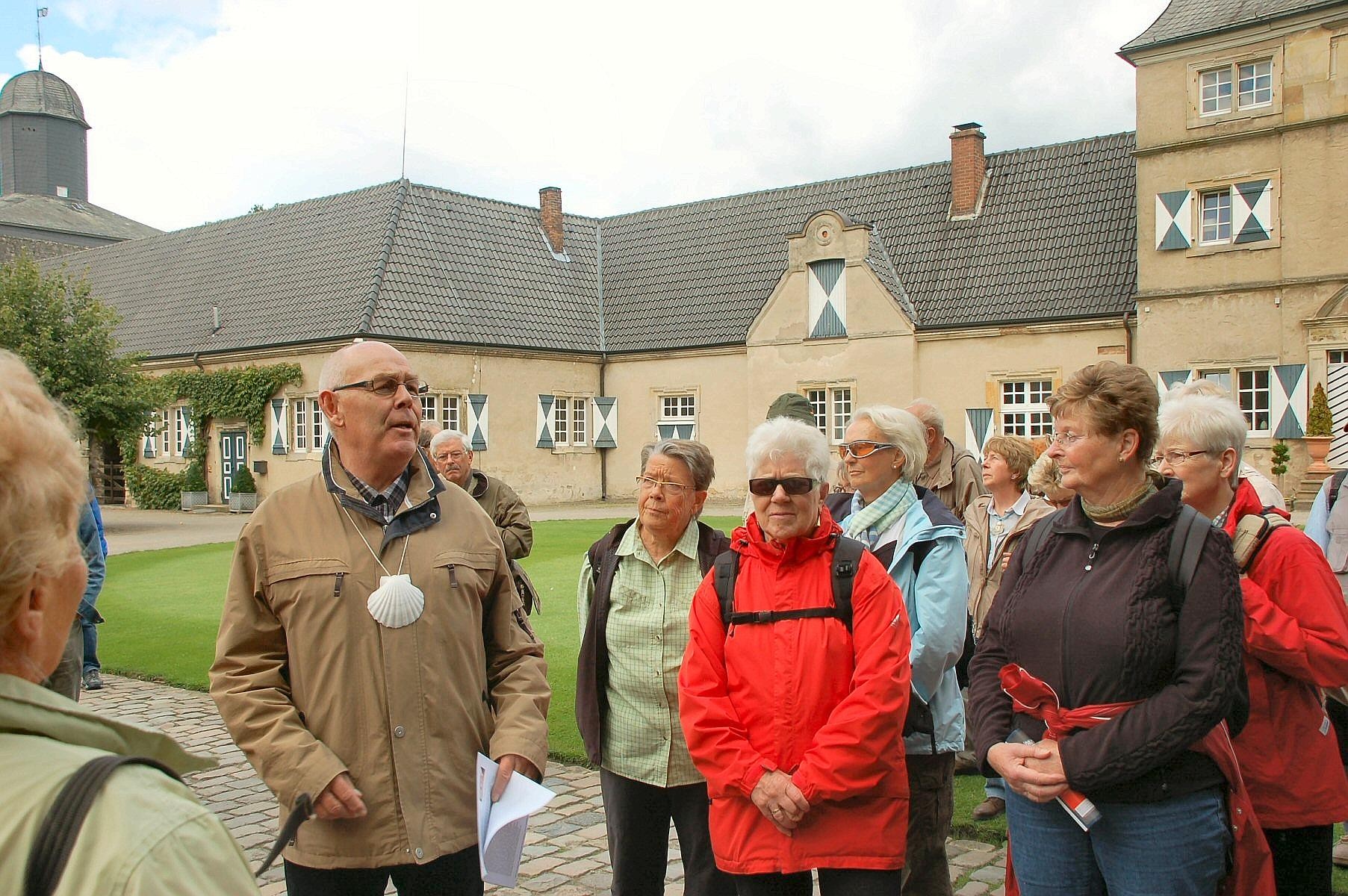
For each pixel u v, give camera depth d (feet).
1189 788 9.89
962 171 95.91
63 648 5.24
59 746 4.69
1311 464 72.59
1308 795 11.73
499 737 11.08
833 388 95.25
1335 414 73.10
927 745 13.61
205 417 108.78
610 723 13.67
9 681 4.74
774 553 11.84
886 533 14.05
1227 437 12.32
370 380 10.99
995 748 10.48
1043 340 85.97
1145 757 9.49
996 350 88.12
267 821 19.76
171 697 28.89
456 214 107.45
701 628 11.85
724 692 11.69
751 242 108.99
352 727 10.46
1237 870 10.28
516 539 20.35
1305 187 73.46
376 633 10.59
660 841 13.64
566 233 117.39
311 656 10.58
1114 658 9.89
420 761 10.55
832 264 95.45
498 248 108.99
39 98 201.05
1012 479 20.08
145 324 116.16
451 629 10.95
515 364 104.32
